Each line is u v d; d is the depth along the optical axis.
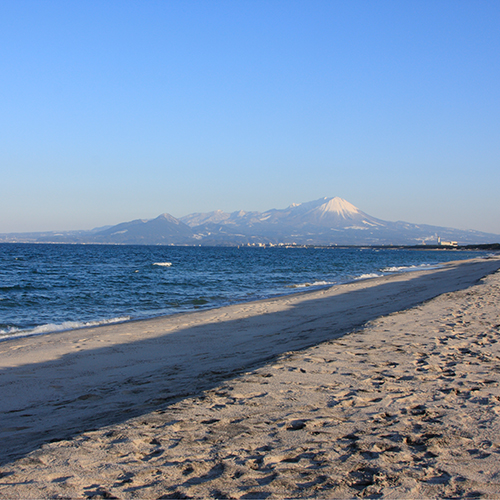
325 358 7.00
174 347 9.93
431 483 2.88
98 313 16.59
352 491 2.78
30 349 9.78
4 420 5.31
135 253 111.88
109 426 4.15
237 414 4.40
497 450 3.43
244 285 28.58
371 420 4.18
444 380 5.68
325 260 79.88
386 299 18.67
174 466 3.18
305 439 3.69
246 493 2.76
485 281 22.59
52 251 114.38
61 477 3.02
